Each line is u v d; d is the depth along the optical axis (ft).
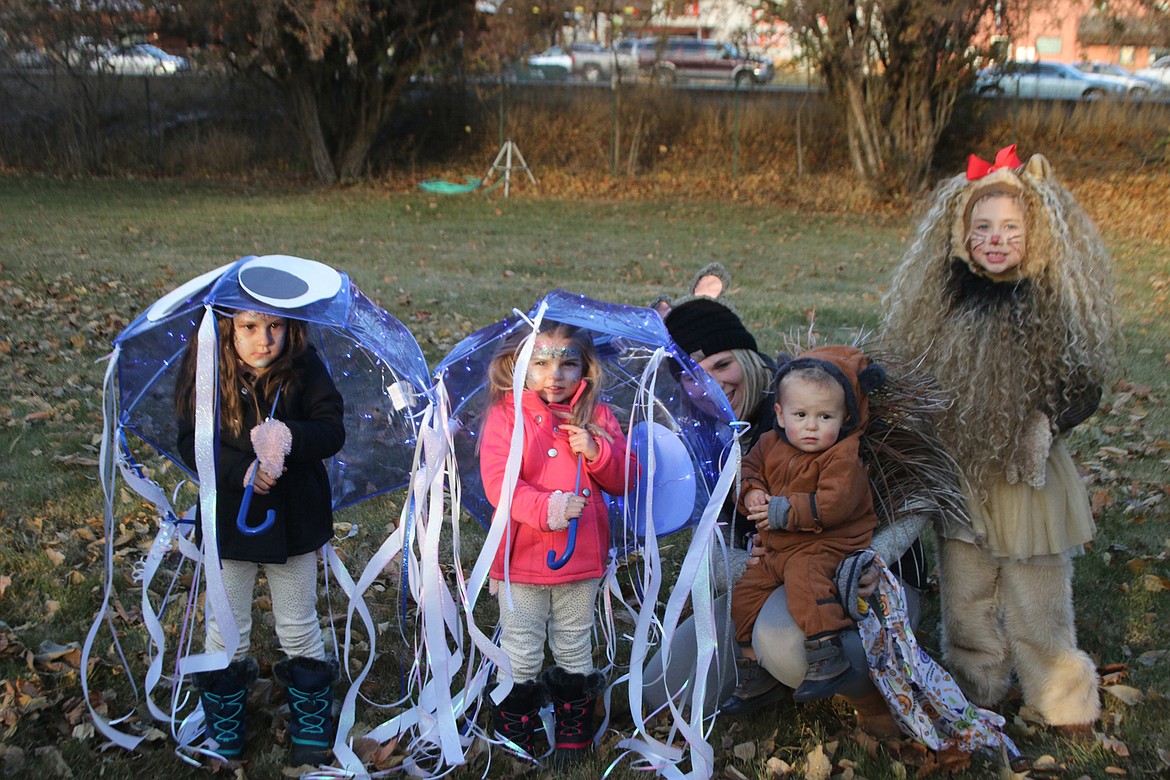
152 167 70.64
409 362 10.36
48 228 47.11
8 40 64.08
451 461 10.65
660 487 11.32
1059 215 10.41
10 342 25.38
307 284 9.90
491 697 10.68
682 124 75.66
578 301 10.23
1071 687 11.19
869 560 10.03
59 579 14.15
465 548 15.78
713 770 10.69
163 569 14.61
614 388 11.59
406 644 11.93
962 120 72.90
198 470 9.52
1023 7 60.13
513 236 50.57
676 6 69.15
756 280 39.58
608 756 10.99
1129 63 91.04
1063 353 10.37
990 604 11.34
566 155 74.74
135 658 12.50
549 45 69.05
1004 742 10.63
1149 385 25.00
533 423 10.62
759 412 12.25
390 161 73.31
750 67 82.53
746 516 11.12
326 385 10.50
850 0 61.21
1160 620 14.05
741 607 10.91
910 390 10.94
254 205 58.90
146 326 9.65
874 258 46.52
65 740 10.82
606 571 11.98
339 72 68.59
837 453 10.34
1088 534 10.85
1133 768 10.78
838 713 11.95
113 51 67.41
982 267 10.62
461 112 75.72
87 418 20.66
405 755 10.91
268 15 58.70
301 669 10.50
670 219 58.54
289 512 10.37
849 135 66.64
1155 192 64.39
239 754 10.73
